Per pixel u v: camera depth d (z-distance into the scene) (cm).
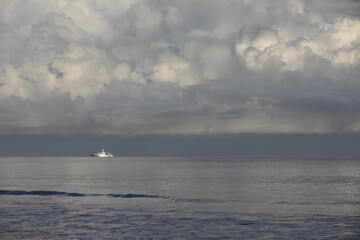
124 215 6838
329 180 14512
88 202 8388
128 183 13188
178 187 11712
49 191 10162
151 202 8369
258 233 5578
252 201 8512
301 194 9806
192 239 5312
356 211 7194
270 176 16875
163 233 5591
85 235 5478
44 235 5475
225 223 6191
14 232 5628
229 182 13550
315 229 5778
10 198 9138
